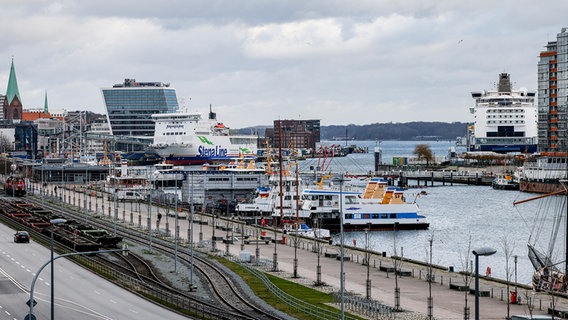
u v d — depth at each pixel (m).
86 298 157.62
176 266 195.12
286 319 137.75
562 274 184.12
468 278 190.12
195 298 158.88
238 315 137.00
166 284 176.75
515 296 160.50
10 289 166.50
